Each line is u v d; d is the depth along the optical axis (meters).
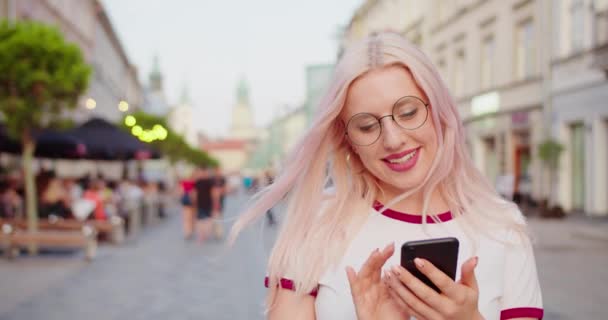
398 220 1.45
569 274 8.17
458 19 25.89
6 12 20.98
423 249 1.13
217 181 15.77
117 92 50.78
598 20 16.53
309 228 1.44
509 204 1.50
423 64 1.36
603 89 16.84
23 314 6.07
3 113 10.16
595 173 17.48
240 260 10.66
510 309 1.42
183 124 108.00
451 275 1.16
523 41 21.28
